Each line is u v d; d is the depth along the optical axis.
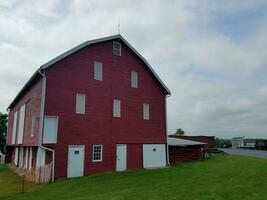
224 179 17.12
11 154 36.41
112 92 23.61
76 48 21.33
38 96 20.55
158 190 14.12
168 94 28.22
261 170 21.12
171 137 40.41
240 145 66.62
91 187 15.80
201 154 31.78
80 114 21.19
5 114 51.47
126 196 12.94
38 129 19.48
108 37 23.67
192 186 14.91
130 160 23.88
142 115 25.61
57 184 17.19
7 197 14.39
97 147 21.92
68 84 20.86
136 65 26.05
